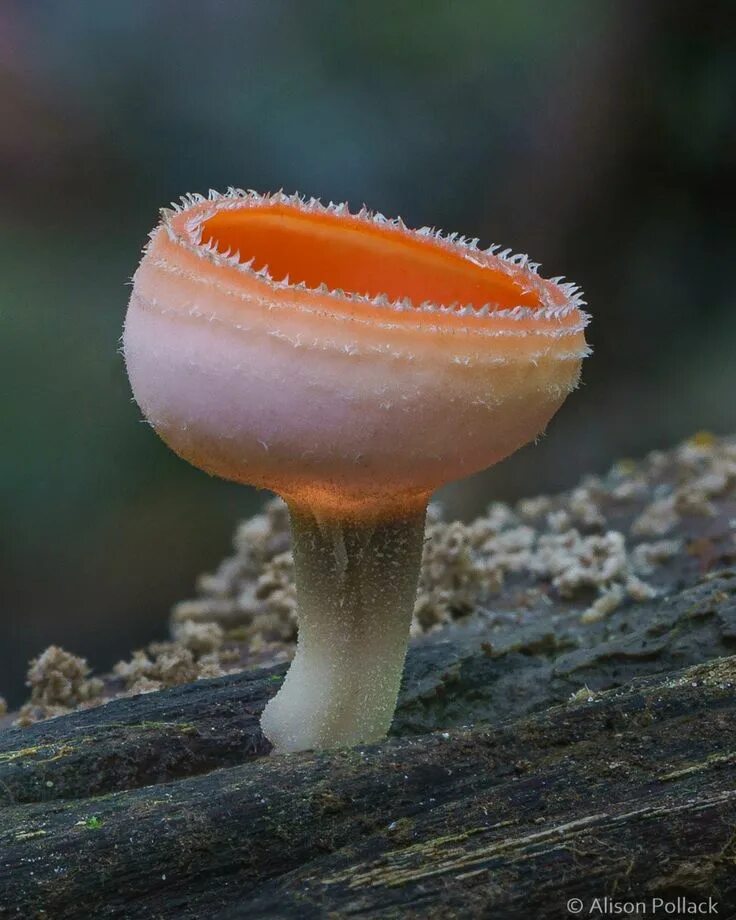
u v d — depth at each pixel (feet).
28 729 0.38
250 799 0.35
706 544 0.49
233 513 0.85
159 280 0.35
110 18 0.93
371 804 0.35
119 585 0.81
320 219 0.38
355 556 0.37
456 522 0.50
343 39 0.95
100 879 0.34
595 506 0.55
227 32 0.94
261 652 0.48
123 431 0.83
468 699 0.40
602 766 0.35
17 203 0.92
